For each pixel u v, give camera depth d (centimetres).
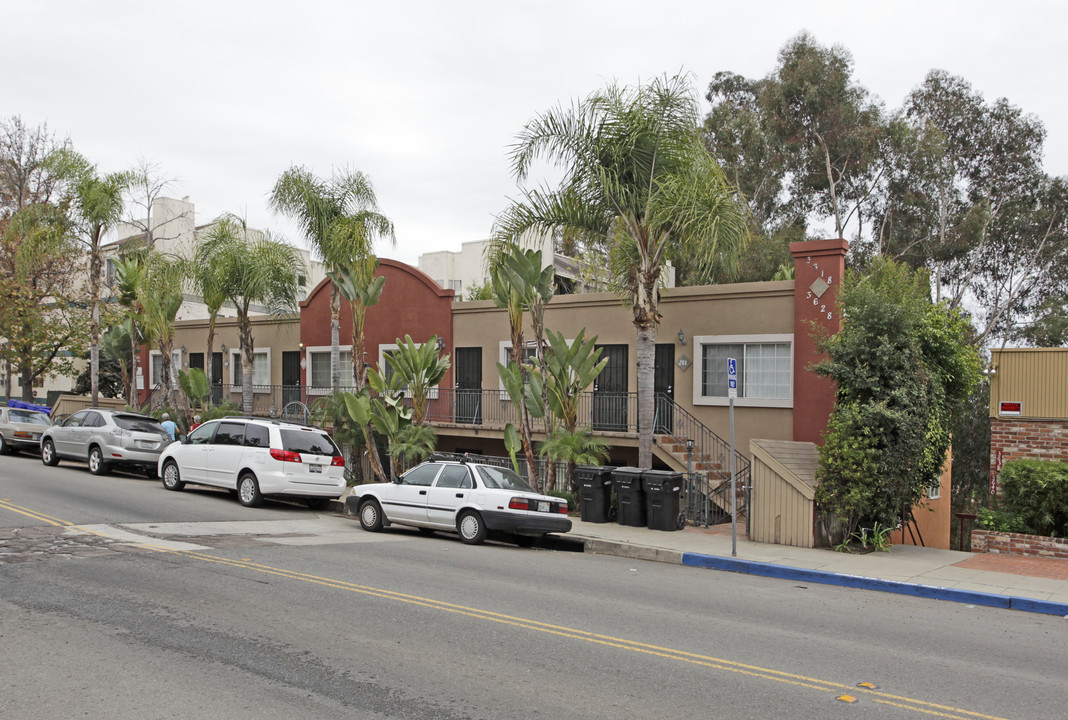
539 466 1948
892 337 1410
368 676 629
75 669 621
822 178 3616
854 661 724
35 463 2256
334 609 836
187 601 841
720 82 3934
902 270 1722
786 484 1416
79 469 2172
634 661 694
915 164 3450
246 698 572
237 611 809
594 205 1666
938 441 1573
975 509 2541
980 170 3706
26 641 689
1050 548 1363
